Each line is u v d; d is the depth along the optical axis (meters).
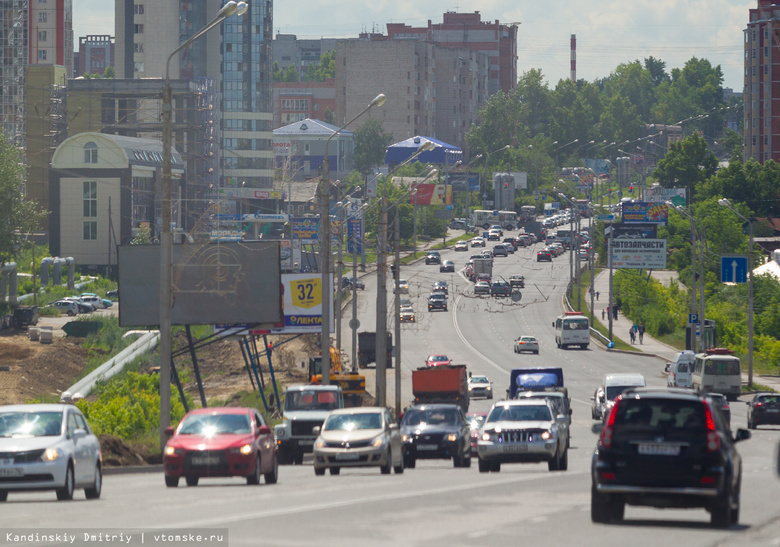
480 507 58.00
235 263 158.38
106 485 82.88
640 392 54.41
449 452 108.31
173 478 79.19
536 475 87.94
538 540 45.34
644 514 58.59
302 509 56.28
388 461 94.50
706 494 51.88
